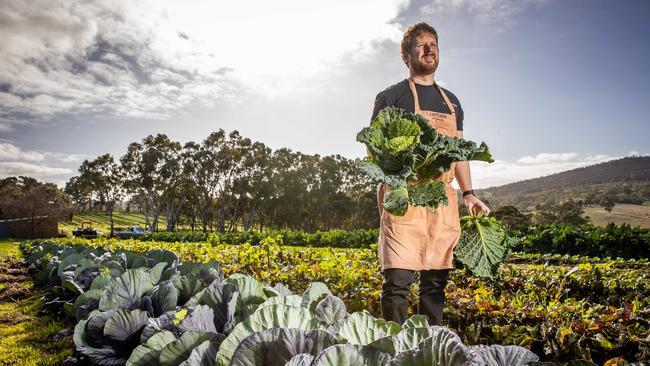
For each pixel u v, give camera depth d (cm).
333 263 555
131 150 7838
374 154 259
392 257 262
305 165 8169
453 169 279
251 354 146
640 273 848
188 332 187
